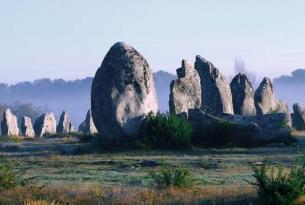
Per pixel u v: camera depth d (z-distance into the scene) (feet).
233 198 67.92
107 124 148.15
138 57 153.79
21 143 196.34
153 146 141.69
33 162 119.34
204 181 86.79
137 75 151.53
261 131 153.38
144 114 149.89
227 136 150.30
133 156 127.75
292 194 64.49
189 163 111.86
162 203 66.18
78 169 107.04
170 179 78.59
